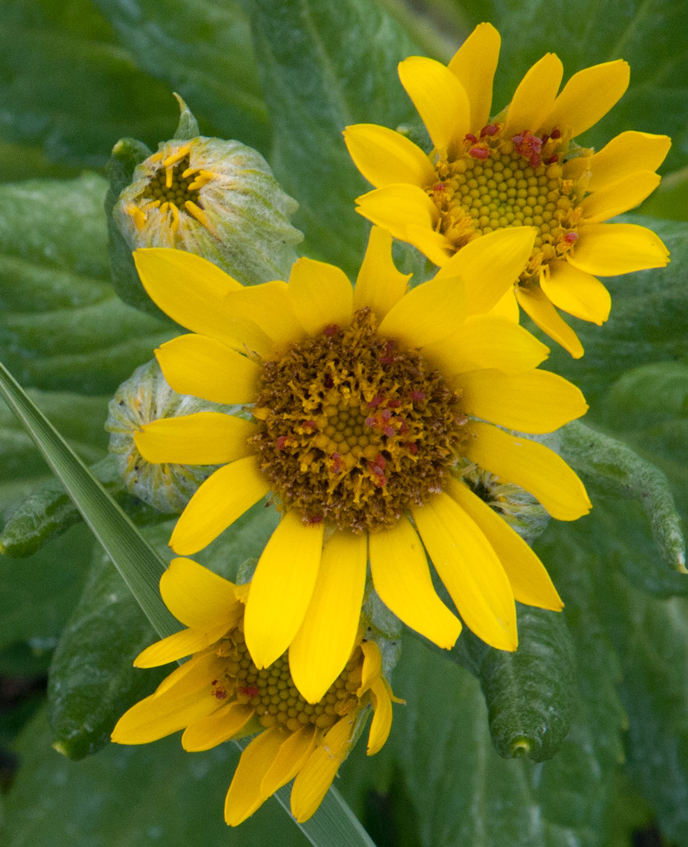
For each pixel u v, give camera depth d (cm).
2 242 32
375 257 28
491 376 28
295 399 28
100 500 28
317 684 28
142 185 29
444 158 29
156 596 28
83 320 33
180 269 27
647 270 30
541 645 30
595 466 29
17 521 29
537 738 29
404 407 28
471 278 27
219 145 29
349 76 31
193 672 28
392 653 28
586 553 33
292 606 28
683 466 31
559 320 29
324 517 28
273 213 29
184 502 29
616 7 31
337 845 28
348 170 32
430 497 28
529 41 32
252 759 28
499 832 33
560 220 29
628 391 32
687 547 32
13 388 27
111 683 31
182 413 29
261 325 28
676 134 32
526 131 29
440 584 30
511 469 28
